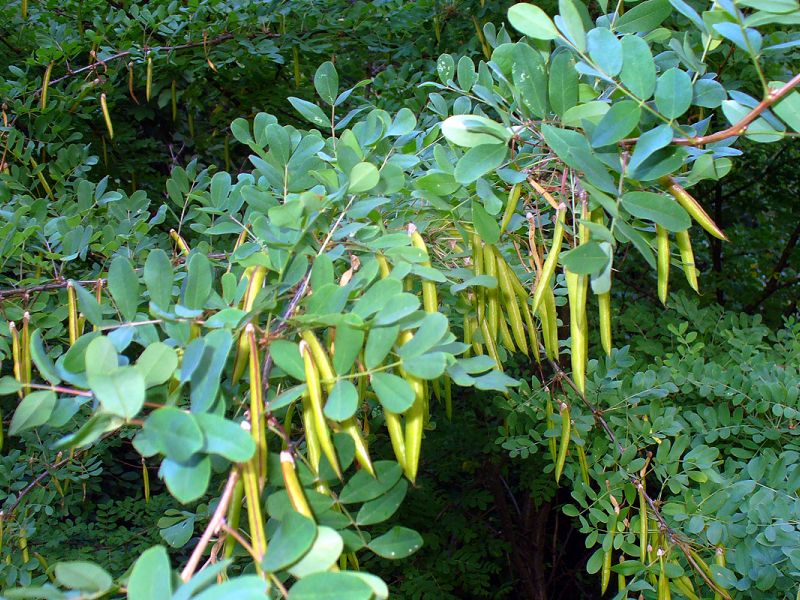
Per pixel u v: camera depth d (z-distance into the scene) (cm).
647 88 153
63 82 512
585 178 175
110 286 150
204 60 481
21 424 138
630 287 700
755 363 346
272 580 117
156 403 145
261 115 228
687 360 341
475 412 673
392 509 151
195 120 677
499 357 265
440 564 592
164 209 291
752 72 410
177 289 246
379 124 209
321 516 149
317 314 145
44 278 267
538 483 571
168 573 98
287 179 208
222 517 121
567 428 254
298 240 161
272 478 148
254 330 143
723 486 263
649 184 178
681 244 185
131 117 652
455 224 215
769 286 790
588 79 196
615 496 281
